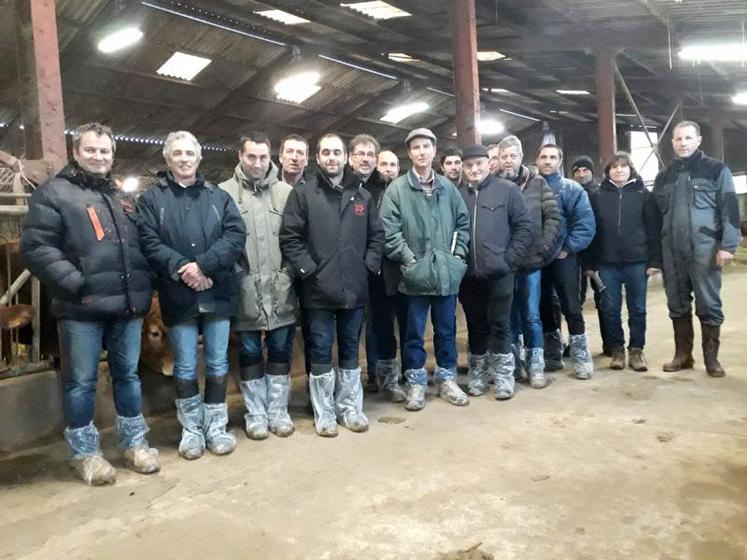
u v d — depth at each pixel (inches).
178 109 365.4
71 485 99.8
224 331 112.4
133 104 346.0
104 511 90.0
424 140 126.1
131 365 105.8
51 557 77.8
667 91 411.8
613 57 308.2
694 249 148.6
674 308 154.6
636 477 94.3
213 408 113.0
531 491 90.8
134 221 104.3
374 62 388.2
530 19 291.7
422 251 128.0
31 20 141.7
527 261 142.2
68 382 101.5
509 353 137.7
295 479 98.3
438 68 406.3
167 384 138.9
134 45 294.5
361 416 121.3
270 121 414.6
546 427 117.8
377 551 76.1
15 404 117.1
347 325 122.0
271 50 335.9
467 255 133.6
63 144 146.6
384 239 125.2
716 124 500.7
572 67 378.6
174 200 105.4
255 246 115.0
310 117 428.8
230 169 465.1
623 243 155.2
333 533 81.0
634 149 624.4
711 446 105.8
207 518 86.6
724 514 82.3
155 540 81.0
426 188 128.3
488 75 411.8
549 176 150.2
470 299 141.6
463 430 117.8
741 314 230.4
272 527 83.3
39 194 97.0
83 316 98.4
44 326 124.6
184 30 294.0
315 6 283.9
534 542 76.9
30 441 118.8
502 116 536.4
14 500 94.7
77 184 99.4
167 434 123.3
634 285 157.5
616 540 76.7
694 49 295.0
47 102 143.4
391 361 140.9
